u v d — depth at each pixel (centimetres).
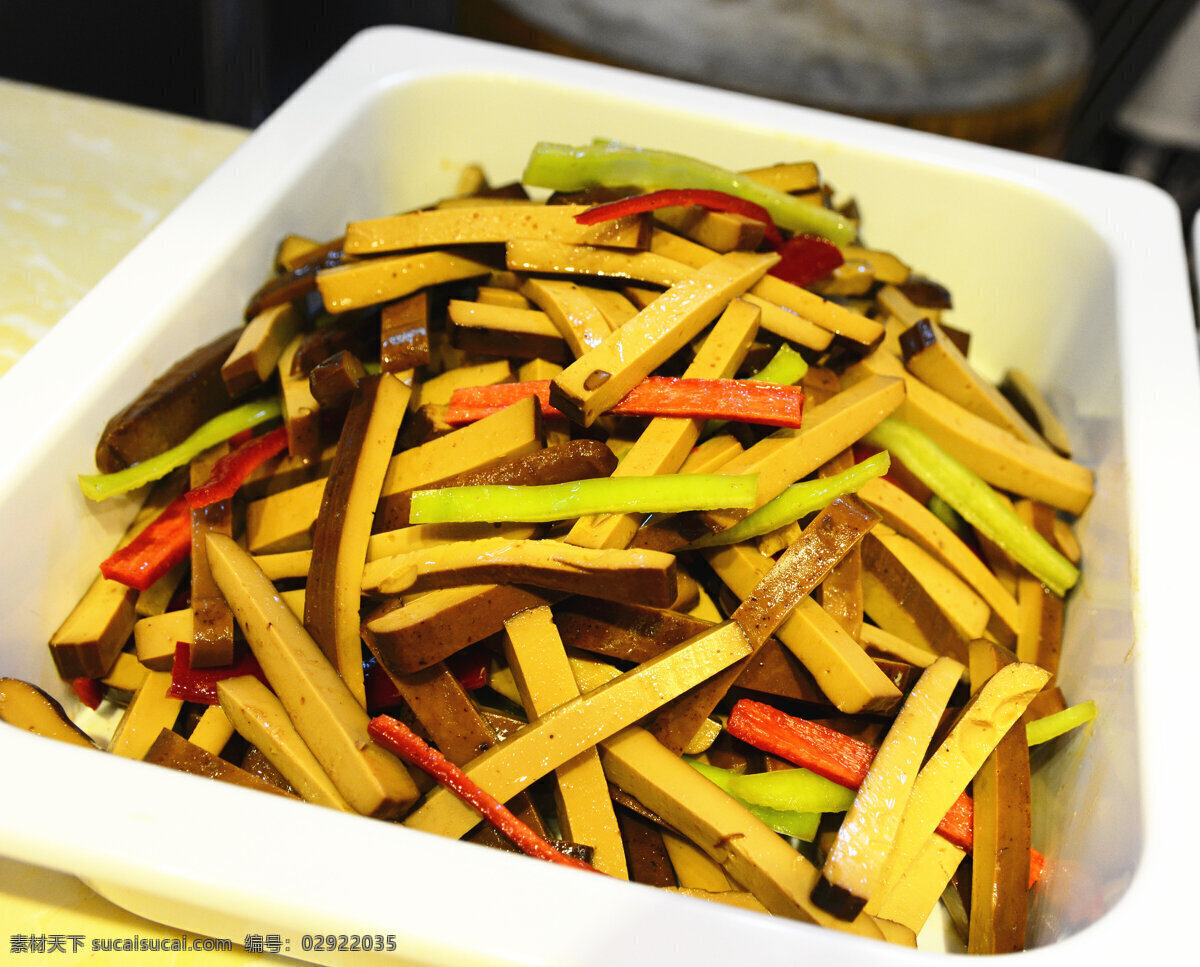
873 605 37
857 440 37
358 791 31
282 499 36
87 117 48
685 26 53
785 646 34
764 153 43
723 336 36
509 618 33
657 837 33
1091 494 38
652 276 38
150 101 67
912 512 38
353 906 28
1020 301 44
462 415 36
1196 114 69
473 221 38
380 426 34
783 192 41
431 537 34
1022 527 38
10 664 34
